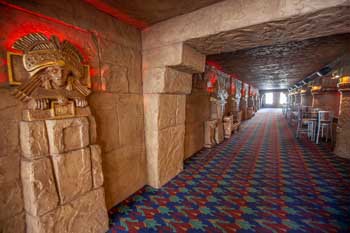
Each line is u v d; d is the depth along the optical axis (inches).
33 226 45.6
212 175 105.5
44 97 46.9
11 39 42.4
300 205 74.5
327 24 54.8
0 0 39.9
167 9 64.9
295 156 140.2
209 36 65.7
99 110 66.3
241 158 136.3
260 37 66.8
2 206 43.0
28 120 44.5
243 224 63.6
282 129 261.3
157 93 84.0
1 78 41.3
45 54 46.3
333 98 211.5
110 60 69.4
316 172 108.5
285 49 120.7
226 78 226.4
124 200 79.7
